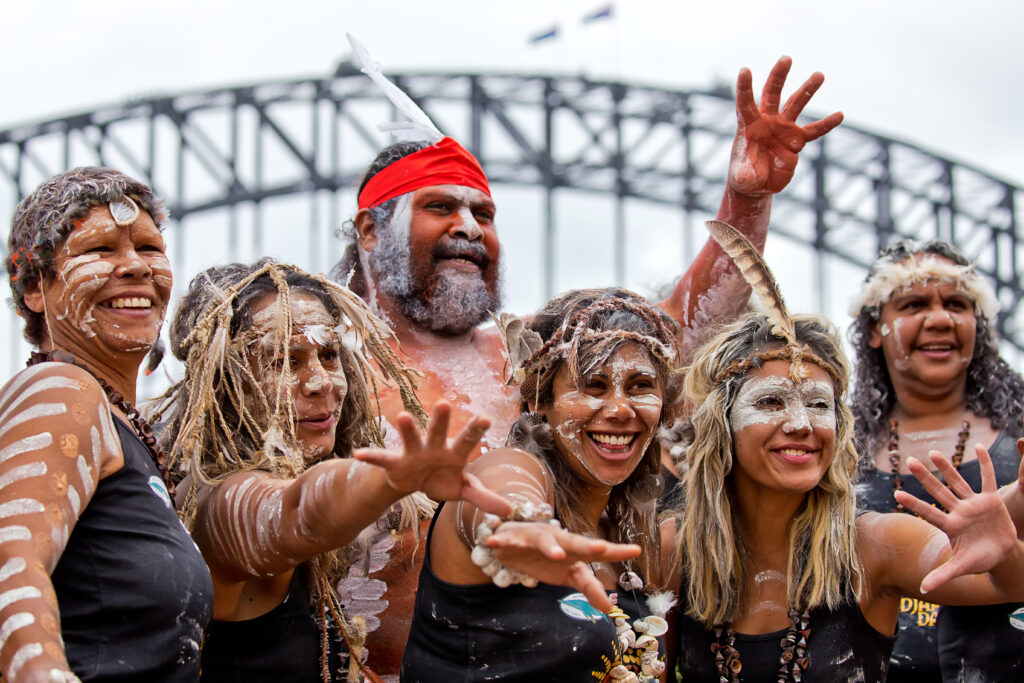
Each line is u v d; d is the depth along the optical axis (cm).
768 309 571
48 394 402
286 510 433
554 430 520
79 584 398
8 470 384
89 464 400
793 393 560
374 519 406
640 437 520
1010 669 589
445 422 375
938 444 728
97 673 389
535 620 466
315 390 504
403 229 717
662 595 550
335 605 513
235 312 506
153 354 520
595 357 507
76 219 444
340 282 766
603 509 546
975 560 484
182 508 482
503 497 419
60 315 445
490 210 745
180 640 404
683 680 567
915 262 742
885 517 567
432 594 483
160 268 457
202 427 482
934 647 657
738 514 579
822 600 549
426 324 718
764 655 551
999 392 729
